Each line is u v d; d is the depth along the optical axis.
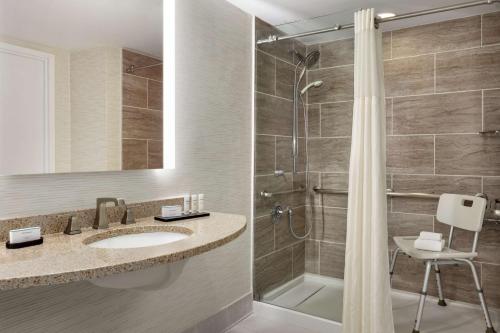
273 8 2.60
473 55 2.52
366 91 2.16
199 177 2.27
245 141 2.71
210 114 2.35
